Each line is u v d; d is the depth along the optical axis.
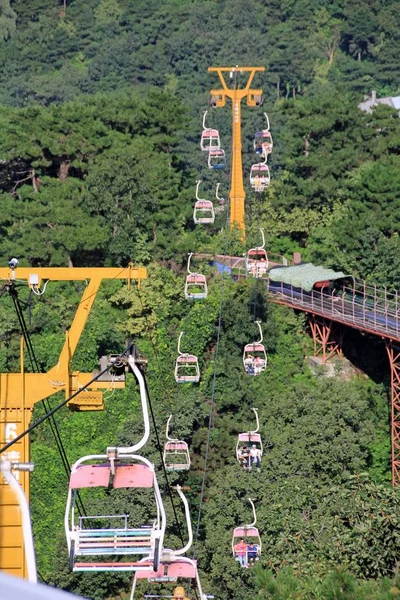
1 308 123.94
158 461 106.81
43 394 54.94
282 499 97.12
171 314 130.50
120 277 56.72
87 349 121.25
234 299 129.62
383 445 120.06
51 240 138.88
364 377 129.00
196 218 138.38
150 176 144.12
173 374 123.06
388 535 73.69
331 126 159.00
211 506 99.50
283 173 161.88
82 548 40.06
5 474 33.28
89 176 142.62
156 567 39.97
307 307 130.38
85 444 111.75
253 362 116.50
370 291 137.25
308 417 109.44
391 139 160.62
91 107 157.00
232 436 112.56
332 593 58.34
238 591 93.94
